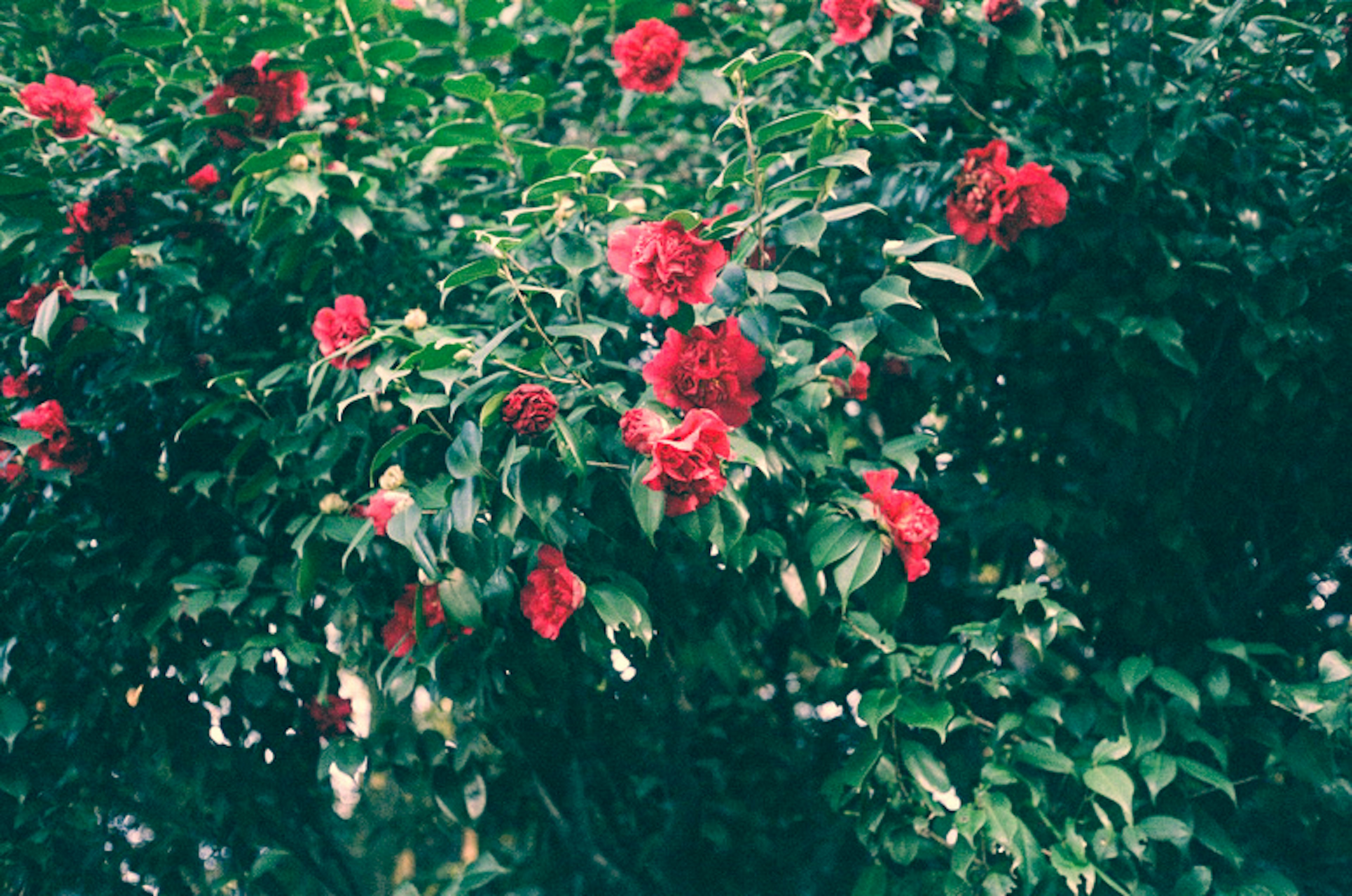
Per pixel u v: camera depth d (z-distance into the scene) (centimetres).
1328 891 204
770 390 159
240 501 190
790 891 229
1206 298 187
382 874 299
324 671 197
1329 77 187
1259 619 231
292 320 210
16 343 215
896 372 221
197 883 229
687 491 142
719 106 212
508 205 217
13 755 208
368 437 184
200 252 202
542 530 146
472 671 182
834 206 203
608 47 238
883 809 193
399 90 204
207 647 205
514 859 234
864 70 189
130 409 204
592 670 212
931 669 186
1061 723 195
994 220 176
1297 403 200
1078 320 189
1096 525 205
